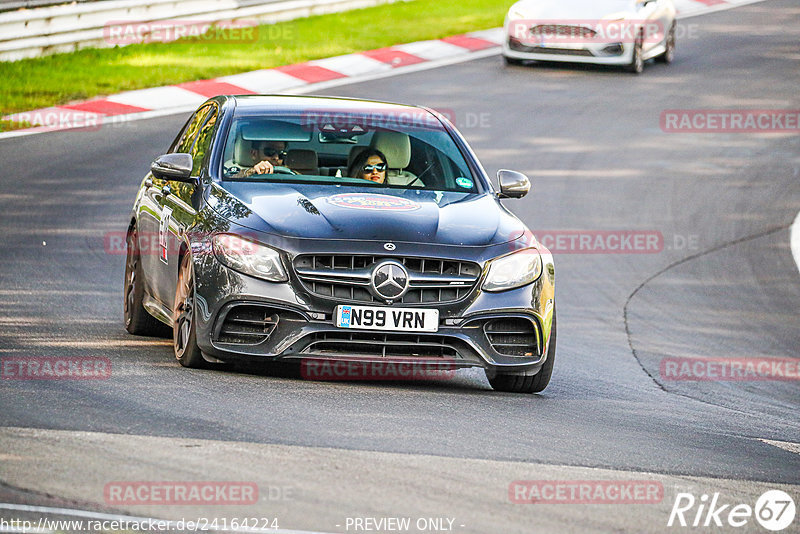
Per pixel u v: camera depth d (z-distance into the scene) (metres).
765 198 55.88
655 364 32.97
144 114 58.81
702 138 65.19
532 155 59.16
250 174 25.72
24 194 45.34
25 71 63.06
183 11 73.94
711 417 26.05
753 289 43.44
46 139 53.72
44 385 21.45
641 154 61.34
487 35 85.38
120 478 15.80
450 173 26.97
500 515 15.65
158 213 27.12
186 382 22.41
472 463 18.12
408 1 96.38
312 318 22.72
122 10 70.19
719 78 78.06
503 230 24.67
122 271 36.69
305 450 17.89
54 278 34.88
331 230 23.22
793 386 32.38
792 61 84.12
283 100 28.56
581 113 67.44
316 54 74.44
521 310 23.81
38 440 17.36
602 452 20.03
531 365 24.06
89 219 42.84
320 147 26.62
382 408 21.58
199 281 23.19
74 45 67.56
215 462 16.84
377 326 22.81
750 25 96.31
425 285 23.17
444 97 67.69
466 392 25.02
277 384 22.97
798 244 49.19
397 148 27.02
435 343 23.25
